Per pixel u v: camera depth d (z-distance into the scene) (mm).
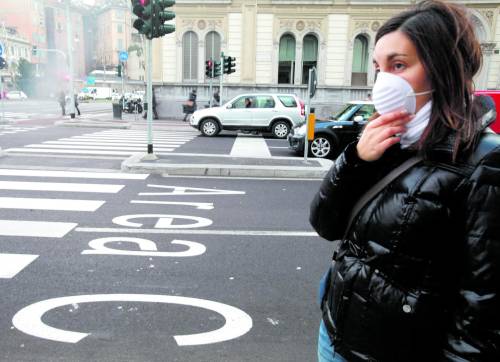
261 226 5727
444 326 1138
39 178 8328
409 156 1234
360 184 1376
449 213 1099
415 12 1189
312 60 26266
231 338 3062
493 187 1007
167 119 26547
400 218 1159
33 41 96938
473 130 1098
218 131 17375
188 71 26781
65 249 4699
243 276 4125
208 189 7820
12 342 2939
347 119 11938
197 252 4723
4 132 16750
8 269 4145
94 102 66000
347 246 1385
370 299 1235
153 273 4137
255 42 25797
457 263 1098
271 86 26078
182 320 3283
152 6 9344
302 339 3082
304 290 3859
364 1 24844
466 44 1136
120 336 3045
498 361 1010
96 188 7629
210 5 25656
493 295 1002
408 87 1145
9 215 5910
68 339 2990
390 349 1202
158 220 5852
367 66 25891
